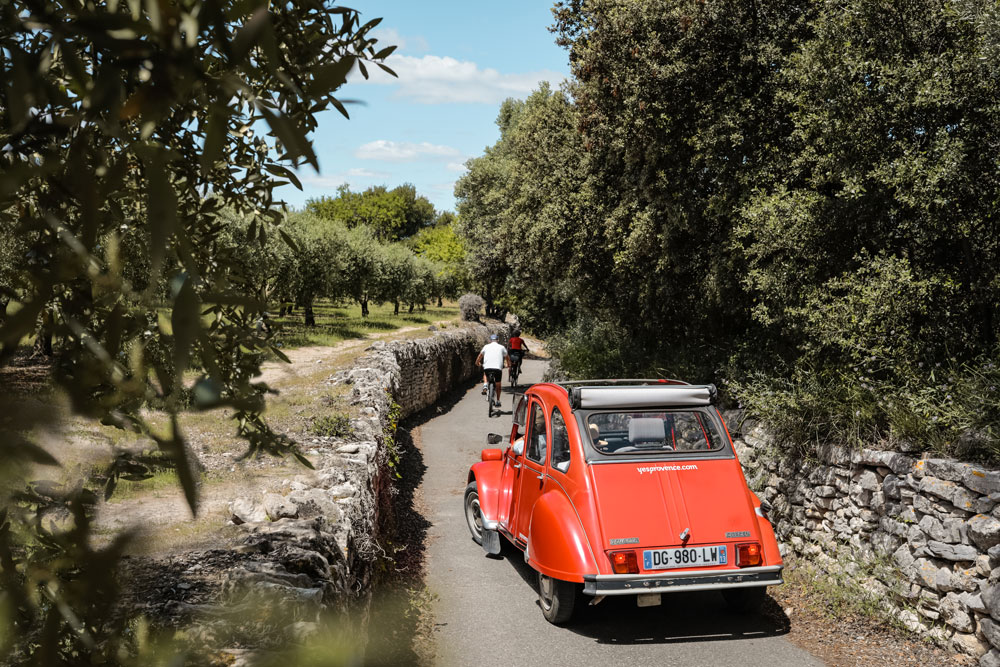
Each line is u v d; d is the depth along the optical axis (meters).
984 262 7.47
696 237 12.16
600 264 16.30
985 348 7.16
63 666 0.66
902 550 6.36
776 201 8.95
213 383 0.58
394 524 9.04
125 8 0.54
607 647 6.07
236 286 1.53
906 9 7.59
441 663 5.57
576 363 18.22
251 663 0.84
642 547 6.08
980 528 5.44
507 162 40.56
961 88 6.93
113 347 0.57
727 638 6.29
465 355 29.14
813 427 7.87
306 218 35.34
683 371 12.49
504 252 24.25
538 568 6.61
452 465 13.71
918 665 5.62
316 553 4.35
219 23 0.52
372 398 11.88
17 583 0.64
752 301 11.24
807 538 7.88
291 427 9.03
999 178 6.81
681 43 10.59
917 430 6.58
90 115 0.54
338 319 44.28
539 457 7.50
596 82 12.06
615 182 14.52
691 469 6.49
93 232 0.59
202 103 0.53
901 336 7.40
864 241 8.48
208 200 1.55
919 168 6.96
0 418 0.52
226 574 3.65
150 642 0.73
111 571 0.65
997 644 5.29
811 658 5.87
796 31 10.12
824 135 8.04
